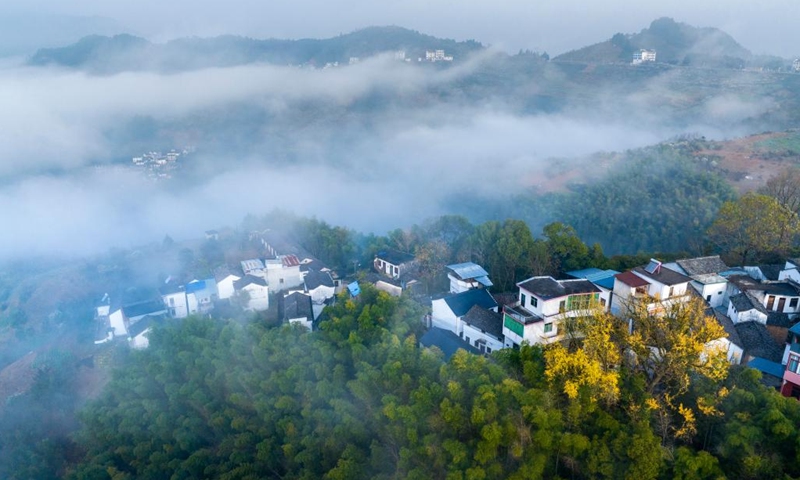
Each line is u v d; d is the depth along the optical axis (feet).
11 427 184.65
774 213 207.51
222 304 243.19
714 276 181.57
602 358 104.17
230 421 138.82
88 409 160.76
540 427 93.97
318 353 142.00
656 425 97.55
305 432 124.98
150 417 150.00
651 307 151.64
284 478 119.34
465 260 233.76
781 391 126.62
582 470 93.25
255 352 144.87
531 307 152.56
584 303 144.36
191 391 149.79
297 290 248.93
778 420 88.58
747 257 211.61
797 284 174.29
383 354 133.59
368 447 116.06
